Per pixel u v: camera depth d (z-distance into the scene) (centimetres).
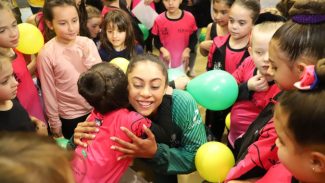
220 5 249
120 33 249
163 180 179
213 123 242
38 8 330
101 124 140
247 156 119
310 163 77
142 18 333
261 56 155
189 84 192
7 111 149
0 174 43
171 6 302
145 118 141
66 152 52
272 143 111
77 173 132
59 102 216
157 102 150
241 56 214
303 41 100
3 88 143
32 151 48
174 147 171
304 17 101
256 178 121
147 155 144
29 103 208
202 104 187
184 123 162
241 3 208
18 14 264
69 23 204
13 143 49
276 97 120
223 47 223
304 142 75
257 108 178
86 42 222
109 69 136
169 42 313
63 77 210
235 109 187
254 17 208
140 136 139
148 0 328
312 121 73
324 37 99
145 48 366
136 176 158
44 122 216
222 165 162
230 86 180
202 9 361
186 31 312
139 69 144
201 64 378
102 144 137
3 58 145
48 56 206
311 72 75
